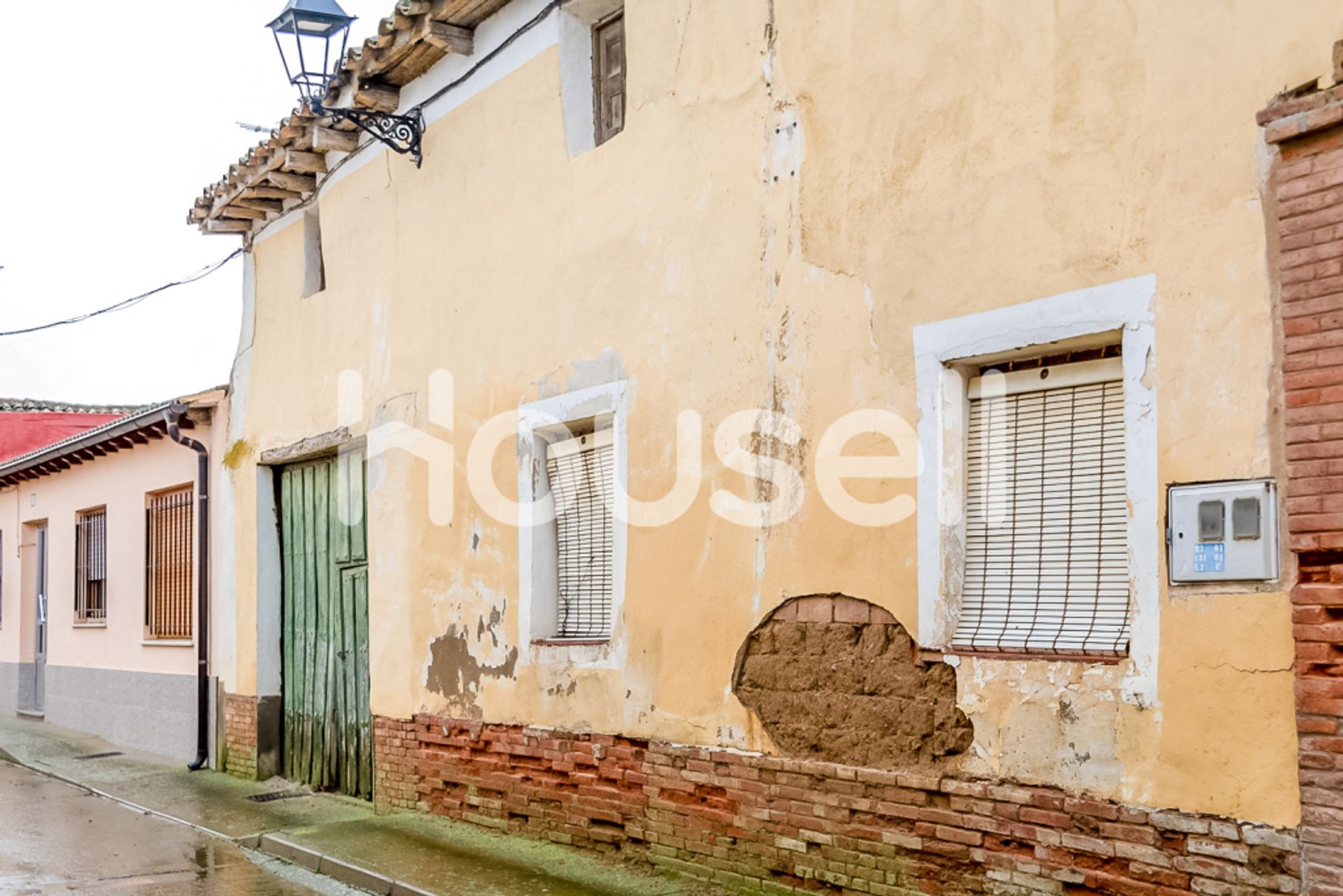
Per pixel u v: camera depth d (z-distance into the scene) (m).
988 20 6.21
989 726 6.06
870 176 6.75
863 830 6.58
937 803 6.27
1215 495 5.20
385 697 10.54
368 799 11.04
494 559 9.38
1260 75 5.16
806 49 7.12
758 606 7.21
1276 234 5.09
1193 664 5.28
